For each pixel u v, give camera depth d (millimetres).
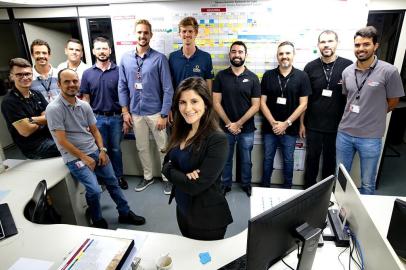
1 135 4480
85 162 2277
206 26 2938
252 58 2980
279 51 2678
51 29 3721
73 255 1255
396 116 4324
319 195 1163
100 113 3109
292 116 2795
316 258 1331
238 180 3471
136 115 3035
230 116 2900
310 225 1171
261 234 986
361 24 2689
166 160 1650
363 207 1270
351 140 2506
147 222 2754
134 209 2969
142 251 1369
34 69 2881
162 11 2961
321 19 2750
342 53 2805
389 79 2219
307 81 2732
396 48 2807
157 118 3010
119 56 3215
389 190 3227
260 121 3170
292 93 2770
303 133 3027
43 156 2637
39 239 1483
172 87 2918
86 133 2332
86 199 2496
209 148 1409
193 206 1492
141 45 2770
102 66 3002
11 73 2371
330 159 2965
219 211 1499
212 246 1393
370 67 2287
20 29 3436
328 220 1539
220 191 1521
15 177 2279
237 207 2951
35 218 1693
